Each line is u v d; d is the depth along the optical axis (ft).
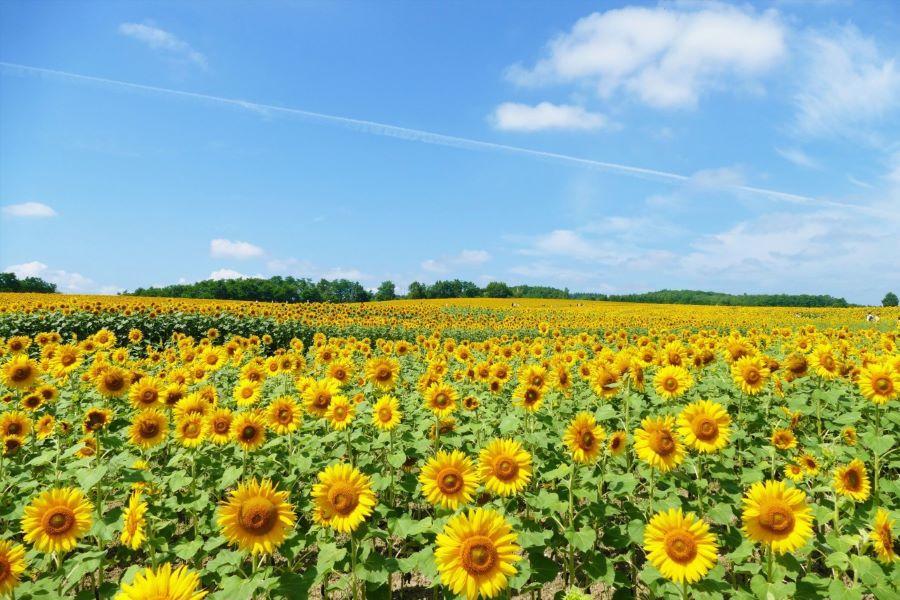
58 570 15.43
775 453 23.21
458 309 215.10
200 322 87.76
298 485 23.70
